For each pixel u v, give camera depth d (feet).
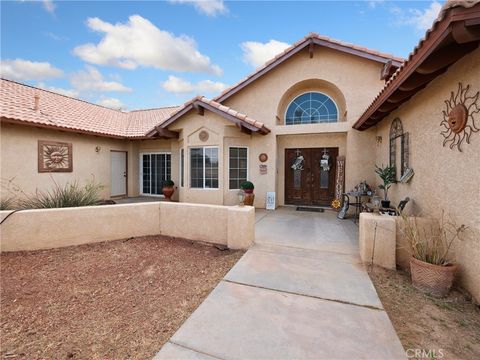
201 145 33.76
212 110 30.76
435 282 11.78
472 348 8.52
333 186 34.94
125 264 16.01
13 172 28.96
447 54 11.73
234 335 9.02
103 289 12.96
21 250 17.76
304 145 35.68
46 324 10.15
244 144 34.68
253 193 33.86
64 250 18.22
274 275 13.85
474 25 8.90
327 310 10.54
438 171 14.88
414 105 18.51
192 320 9.95
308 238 20.67
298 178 36.52
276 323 9.70
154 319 10.37
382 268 14.71
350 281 13.08
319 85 33.91
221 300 11.41
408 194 19.69
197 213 20.08
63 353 8.54
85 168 37.27
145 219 21.38
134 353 8.43
